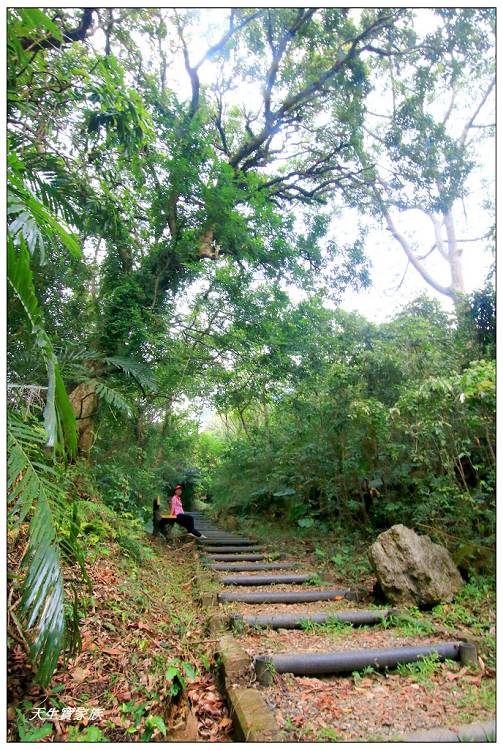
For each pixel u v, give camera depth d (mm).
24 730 1971
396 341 6387
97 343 5957
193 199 7023
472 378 4070
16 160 2383
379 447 5902
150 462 8039
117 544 4445
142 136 4508
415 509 5156
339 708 2318
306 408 7488
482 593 3781
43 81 4508
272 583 5059
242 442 11406
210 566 5672
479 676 2658
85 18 5062
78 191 4520
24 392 3303
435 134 8102
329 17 7703
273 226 7523
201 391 7566
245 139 9492
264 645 3145
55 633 1782
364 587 4613
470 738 1963
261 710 2176
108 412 6406
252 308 7340
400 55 8383
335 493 6680
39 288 5230
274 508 9164
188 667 2572
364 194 9469
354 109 8344
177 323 7102
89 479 5242
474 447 4594
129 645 2801
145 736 2115
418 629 3334
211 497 14898
